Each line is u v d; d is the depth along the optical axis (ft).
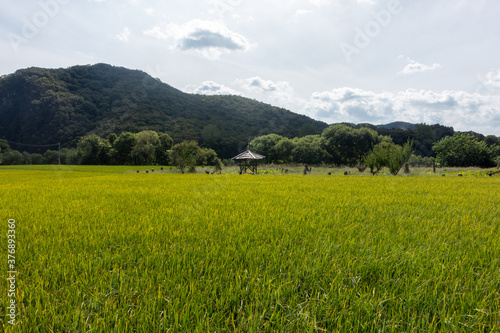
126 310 6.38
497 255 9.79
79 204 21.27
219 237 12.34
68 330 5.85
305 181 49.19
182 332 5.62
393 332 5.59
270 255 10.02
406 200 23.59
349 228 13.60
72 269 8.44
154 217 16.47
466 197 25.84
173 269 8.72
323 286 7.63
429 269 8.69
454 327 5.66
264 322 6.09
